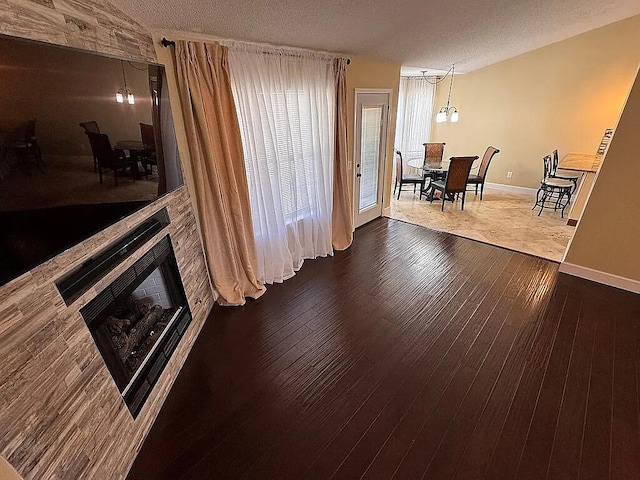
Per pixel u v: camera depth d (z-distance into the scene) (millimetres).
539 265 3826
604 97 5309
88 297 1505
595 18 4176
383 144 4855
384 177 5195
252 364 2383
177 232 2379
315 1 2080
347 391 2160
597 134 5516
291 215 3535
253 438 1859
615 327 2732
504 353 2467
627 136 2939
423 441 1835
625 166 3008
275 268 3420
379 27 2812
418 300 3154
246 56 2621
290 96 3123
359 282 3486
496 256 4066
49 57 1285
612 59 5094
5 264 1118
